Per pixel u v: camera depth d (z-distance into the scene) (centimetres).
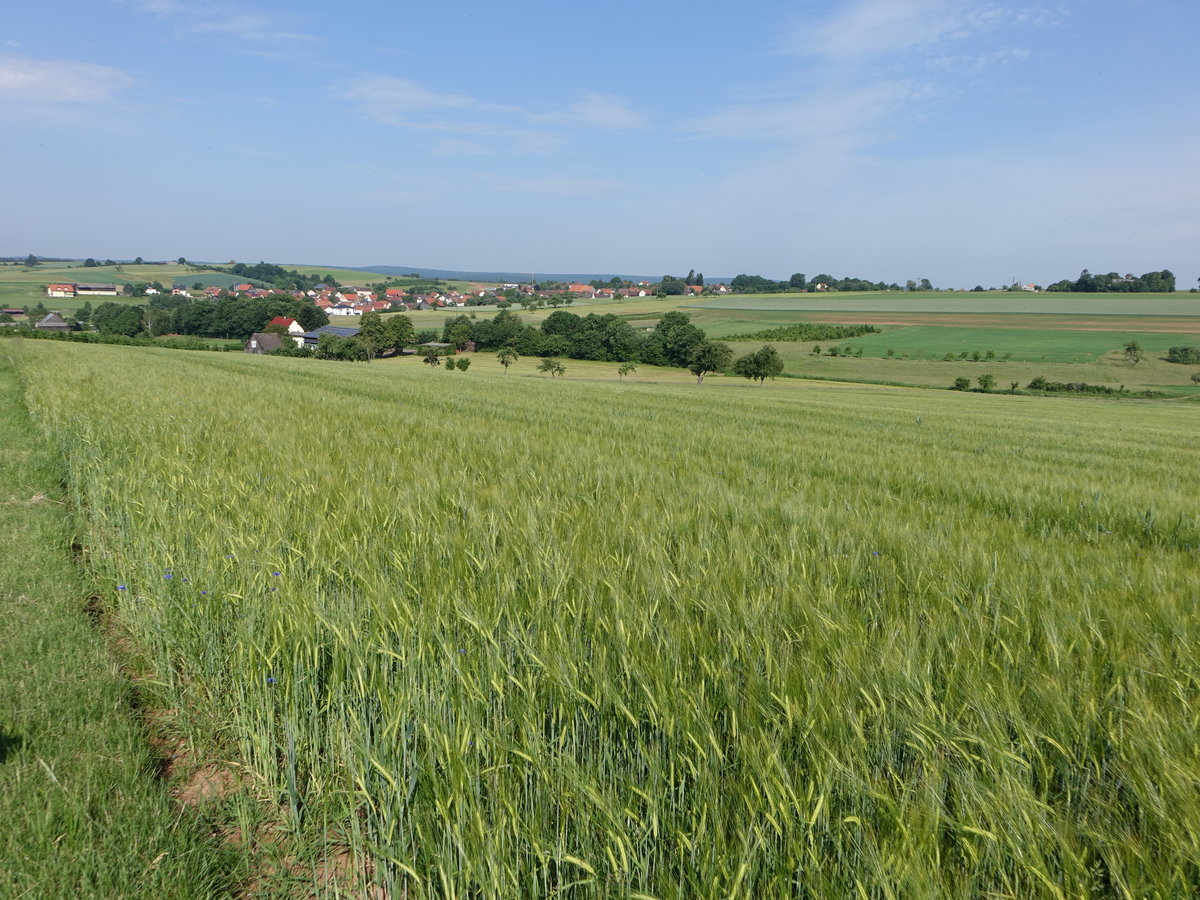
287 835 257
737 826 202
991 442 1791
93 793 258
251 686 303
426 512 511
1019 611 330
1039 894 184
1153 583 381
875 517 569
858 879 180
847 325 12656
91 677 344
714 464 919
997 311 14275
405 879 221
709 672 267
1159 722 229
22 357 2772
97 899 212
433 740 236
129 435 877
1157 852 193
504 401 2108
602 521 485
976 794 202
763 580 372
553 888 210
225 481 618
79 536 577
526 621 324
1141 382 7800
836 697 238
